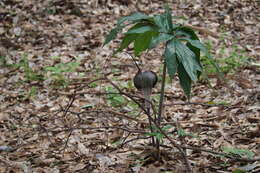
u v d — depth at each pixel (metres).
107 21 10.59
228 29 10.12
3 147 4.90
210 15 10.94
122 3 11.43
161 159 4.05
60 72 7.66
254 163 3.90
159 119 3.83
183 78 3.53
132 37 3.77
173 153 4.11
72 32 9.94
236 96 6.21
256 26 10.33
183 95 6.37
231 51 8.42
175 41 3.44
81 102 6.27
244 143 4.50
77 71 7.80
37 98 6.78
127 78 7.26
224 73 7.12
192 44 3.46
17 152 4.75
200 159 4.07
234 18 10.74
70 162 4.36
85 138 4.93
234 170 3.52
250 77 7.06
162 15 3.60
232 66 7.39
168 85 6.94
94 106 6.00
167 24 3.56
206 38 9.37
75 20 10.56
